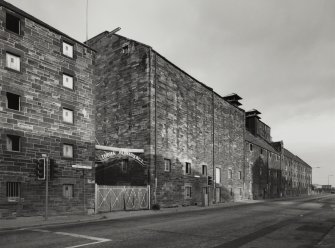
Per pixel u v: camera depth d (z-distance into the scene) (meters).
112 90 33.50
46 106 20.97
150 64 30.98
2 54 18.72
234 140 48.34
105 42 35.09
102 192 24.84
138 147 30.59
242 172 50.66
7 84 18.81
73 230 14.77
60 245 10.98
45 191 20.17
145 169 29.88
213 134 41.50
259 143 60.47
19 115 19.23
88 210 23.16
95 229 15.12
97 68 35.31
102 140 33.50
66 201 21.55
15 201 18.52
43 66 21.06
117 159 31.17
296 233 14.69
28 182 19.33
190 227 16.05
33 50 20.52
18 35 19.67
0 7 18.86
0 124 18.19
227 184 45.00
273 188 67.94
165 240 12.19
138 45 32.03
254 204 39.78
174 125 33.72
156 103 31.11
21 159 19.08
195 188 36.75
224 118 45.34
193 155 36.88
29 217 19.00
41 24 21.12
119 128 32.28
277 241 12.52
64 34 22.64
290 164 86.00
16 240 11.99
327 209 30.91
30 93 20.06
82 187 22.86
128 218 20.84
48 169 18.50
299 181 97.44
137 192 28.19
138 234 13.59
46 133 20.78
